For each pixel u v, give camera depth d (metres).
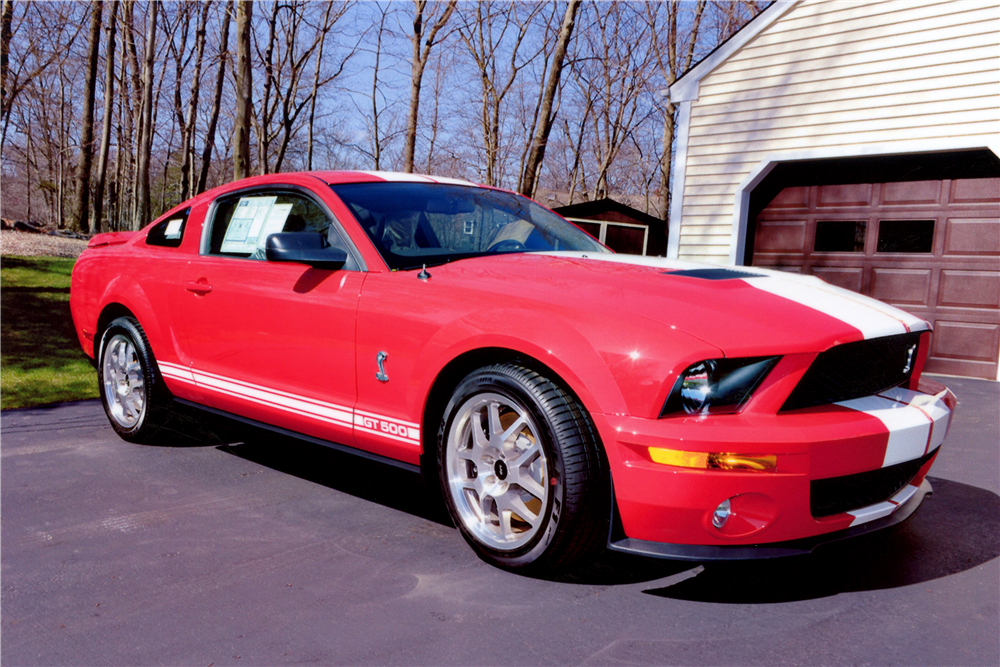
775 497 2.06
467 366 2.64
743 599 2.31
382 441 2.84
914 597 2.33
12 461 3.96
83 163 25.61
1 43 15.98
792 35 8.76
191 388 3.73
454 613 2.22
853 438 2.11
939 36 7.66
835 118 8.48
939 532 2.91
